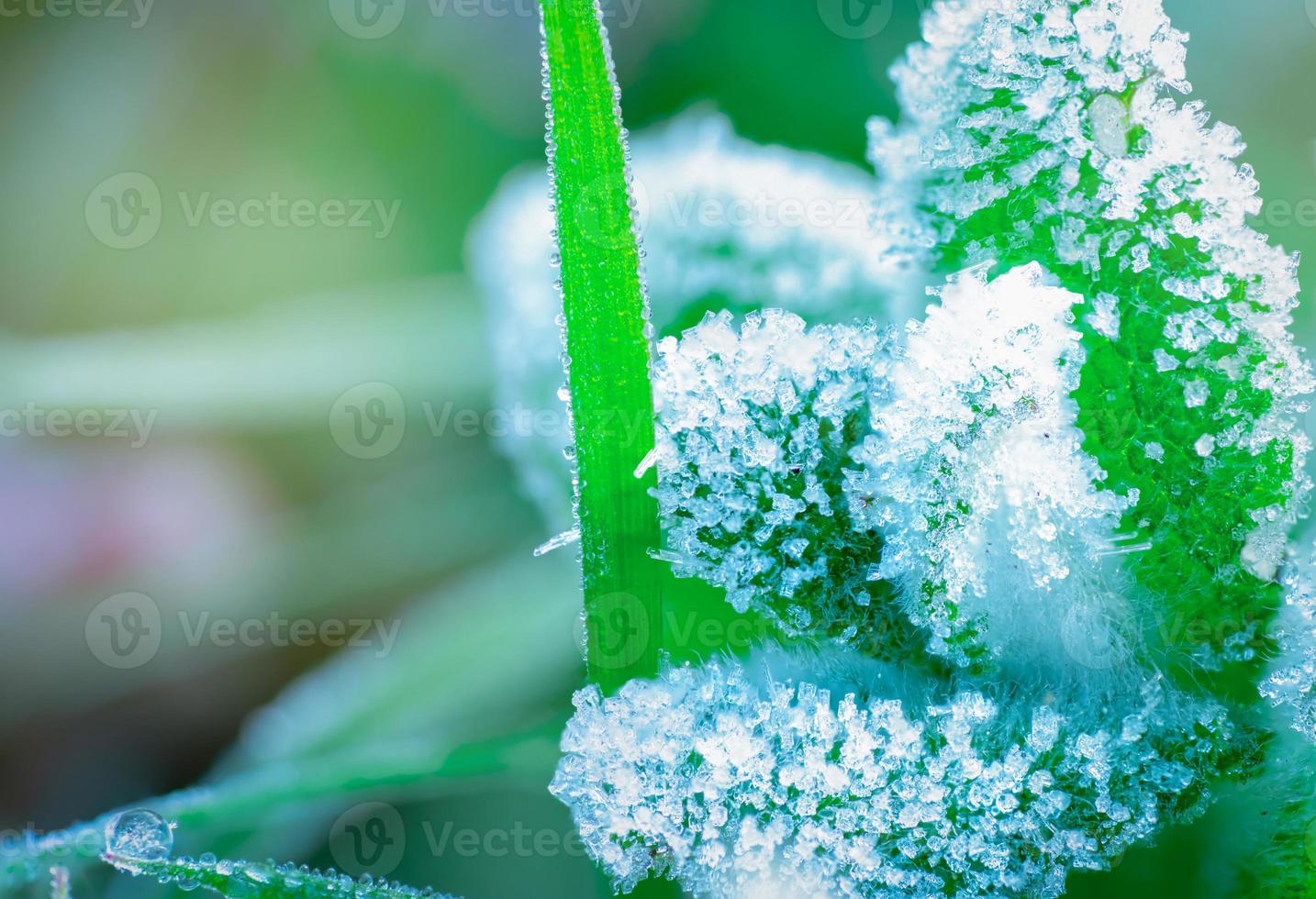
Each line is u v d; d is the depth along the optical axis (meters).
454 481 0.23
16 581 0.22
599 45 0.19
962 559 0.18
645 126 0.23
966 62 0.19
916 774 0.18
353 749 0.21
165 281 0.23
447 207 0.23
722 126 0.20
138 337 0.23
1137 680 0.18
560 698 0.21
